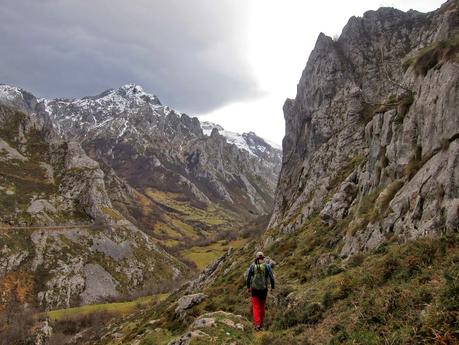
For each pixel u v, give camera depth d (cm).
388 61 9619
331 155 8481
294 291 2945
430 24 9738
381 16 10956
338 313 1789
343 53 10912
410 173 3241
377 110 4731
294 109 13188
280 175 13388
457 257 1570
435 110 3189
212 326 2202
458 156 2516
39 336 11744
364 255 2878
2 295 16000
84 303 17200
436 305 1166
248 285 1850
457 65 3050
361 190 4941
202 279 9444
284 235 7288
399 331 1191
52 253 19288
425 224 2520
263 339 1836
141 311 10300
